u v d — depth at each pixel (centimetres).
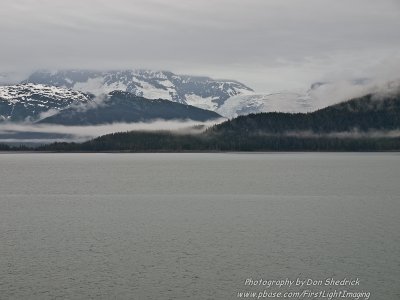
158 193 13488
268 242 6994
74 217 9219
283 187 15050
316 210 10012
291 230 7844
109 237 7381
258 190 14150
